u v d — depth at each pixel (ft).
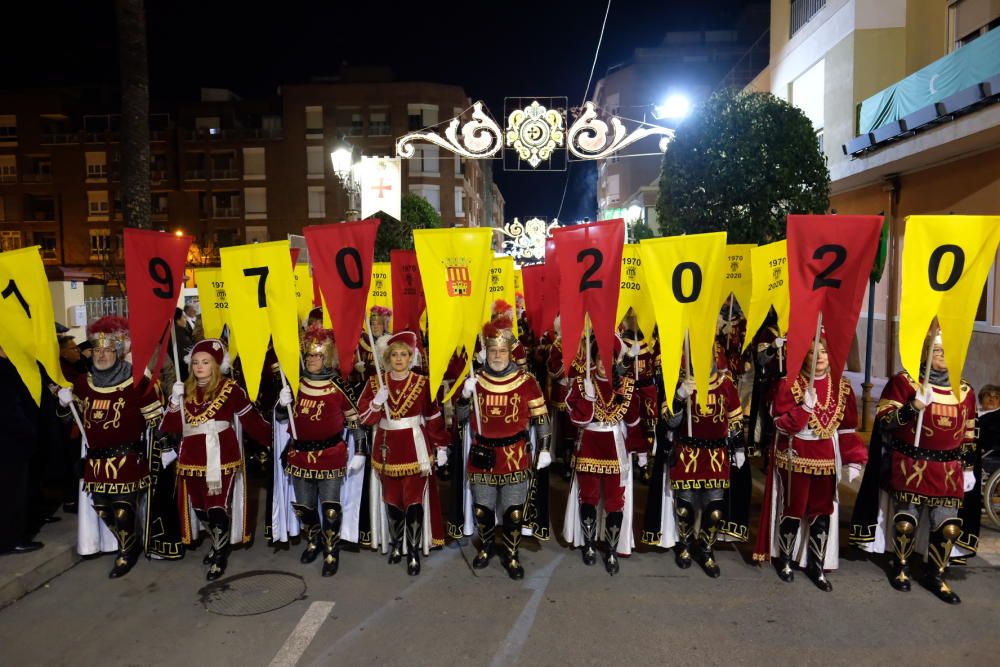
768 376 20.15
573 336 16.15
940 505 14.92
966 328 14.43
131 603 15.15
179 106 147.54
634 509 21.53
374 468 17.04
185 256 16.46
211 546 18.42
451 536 18.54
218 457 16.46
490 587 15.78
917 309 14.66
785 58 50.42
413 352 16.90
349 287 15.74
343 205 145.28
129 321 15.47
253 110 148.77
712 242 15.05
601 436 16.52
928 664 12.42
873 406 33.58
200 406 16.62
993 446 19.20
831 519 15.78
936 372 15.21
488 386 16.39
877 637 13.38
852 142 39.37
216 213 147.64
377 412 16.37
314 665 12.55
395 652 12.97
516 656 12.79
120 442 16.44
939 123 32.37
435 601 15.08
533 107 41.93
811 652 12.85
